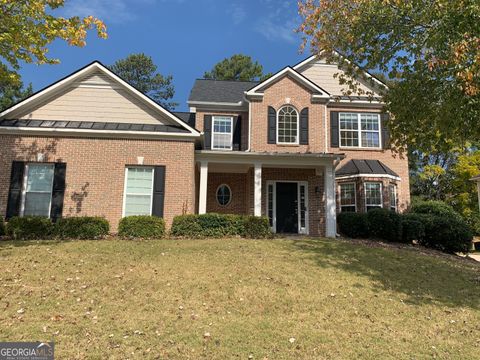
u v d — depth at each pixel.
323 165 15.29
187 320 5.98
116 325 5.71
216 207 17.52
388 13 9.69
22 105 14.40
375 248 12.20
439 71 9.45
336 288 7.89
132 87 14.95
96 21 11.02
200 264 9.04
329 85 19.77
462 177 25.09
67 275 7.94
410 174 32.69
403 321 6.37
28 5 10.10
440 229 14.98
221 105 18.92
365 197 17.11
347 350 5.17
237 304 6.76
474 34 8.17
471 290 8.58
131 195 13.84
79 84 15.01
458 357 5.09
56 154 13.60
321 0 11.02
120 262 8.99
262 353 5.01
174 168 14.11
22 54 10.80
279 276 8.41
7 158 13.37
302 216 16.59
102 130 13.84
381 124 18.92
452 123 9.48
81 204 13.39
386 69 10.83
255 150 17.20
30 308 6.20
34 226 11.94
